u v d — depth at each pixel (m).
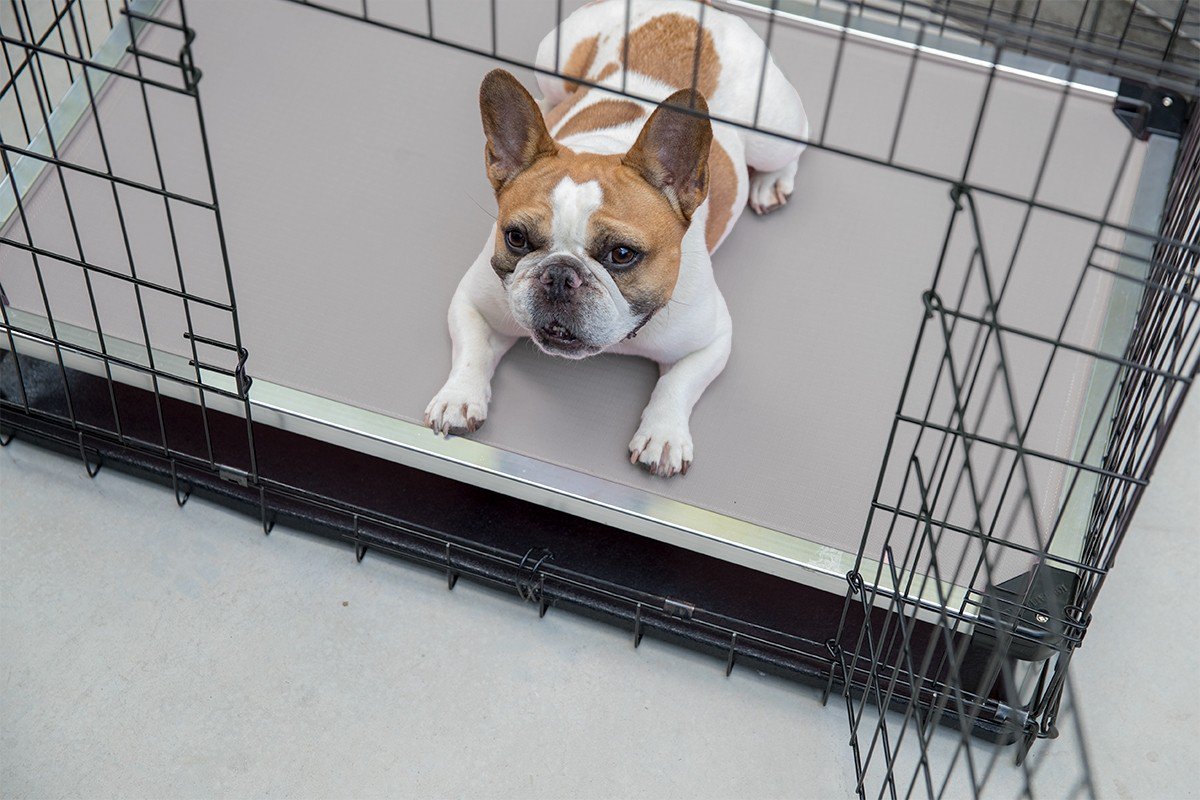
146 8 1.63
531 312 1.18
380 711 1.30
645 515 1.29
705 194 1.18
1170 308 1.35
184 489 1.42
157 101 1.55
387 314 1.40
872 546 1.28
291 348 1.37
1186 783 1.30
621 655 1.35
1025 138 1.57
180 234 1.45
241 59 1.59
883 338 1.41
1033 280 1.46
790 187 1.50
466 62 1.61
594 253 1.17
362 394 1.34
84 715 1.28
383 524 1.38
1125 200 1.53
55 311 1.38
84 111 1.53
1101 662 1.38
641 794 1.26
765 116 1.40
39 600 1.35
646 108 1.34
